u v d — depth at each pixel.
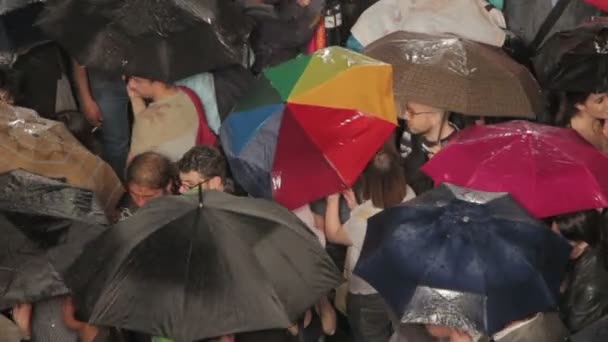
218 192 14.70
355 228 17.53
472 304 13.55
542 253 14.20
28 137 17.66
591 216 16.00
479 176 16.69
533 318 14.01
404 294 13.96
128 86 20.42
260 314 13.16
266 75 18.59
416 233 14.42
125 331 16.31
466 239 14.12
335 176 17.59
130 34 19.30
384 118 17.81
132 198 18.75
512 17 23.58
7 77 20.31
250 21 20.56
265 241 13.80
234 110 18.31
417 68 19.36
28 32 21.33
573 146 16.98
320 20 22.61
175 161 19.61
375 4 22.31
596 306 15.63
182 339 12.88
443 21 20.91
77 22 19.81
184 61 19.16
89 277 13.67
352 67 18.20
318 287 13.92
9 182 15.70
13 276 14.25
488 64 19.44
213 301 13.10
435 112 19.16
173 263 13.30
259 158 17.66
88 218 15.23
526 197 16.31
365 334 17.52
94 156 18.47
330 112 17.59
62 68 22.08
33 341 15.27
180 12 19.12
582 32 20.09
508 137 17.17
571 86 19.69
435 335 14.19
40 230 14.73
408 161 19.69
